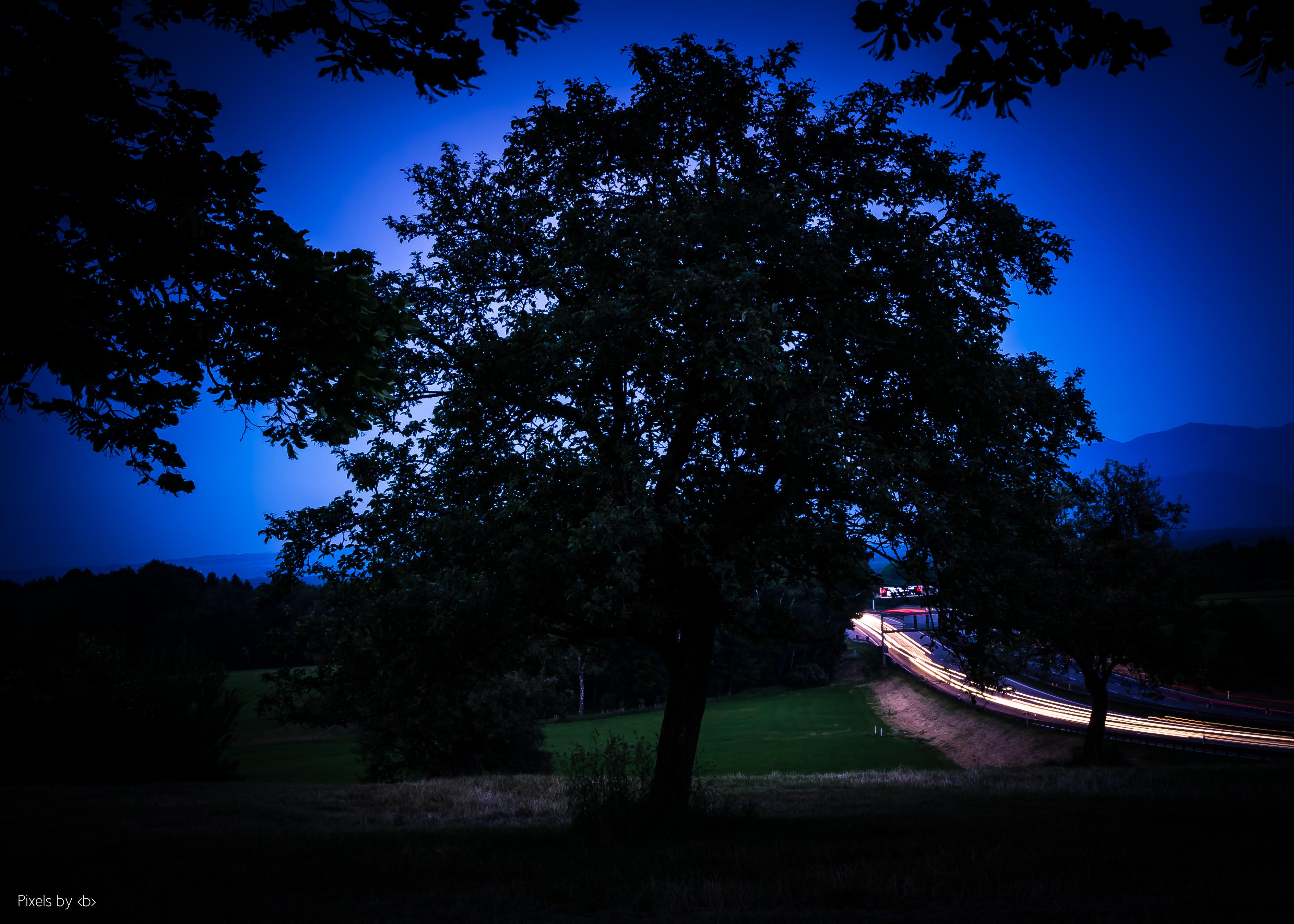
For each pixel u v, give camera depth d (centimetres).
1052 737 5062
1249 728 5028
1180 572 3344
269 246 647
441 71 485
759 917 720
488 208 1708
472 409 1453
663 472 1429
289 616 1683
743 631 1739
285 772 5838
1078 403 1541
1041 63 438
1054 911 666
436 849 1164
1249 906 625
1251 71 424
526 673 1833
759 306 1238
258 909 762
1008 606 1323
